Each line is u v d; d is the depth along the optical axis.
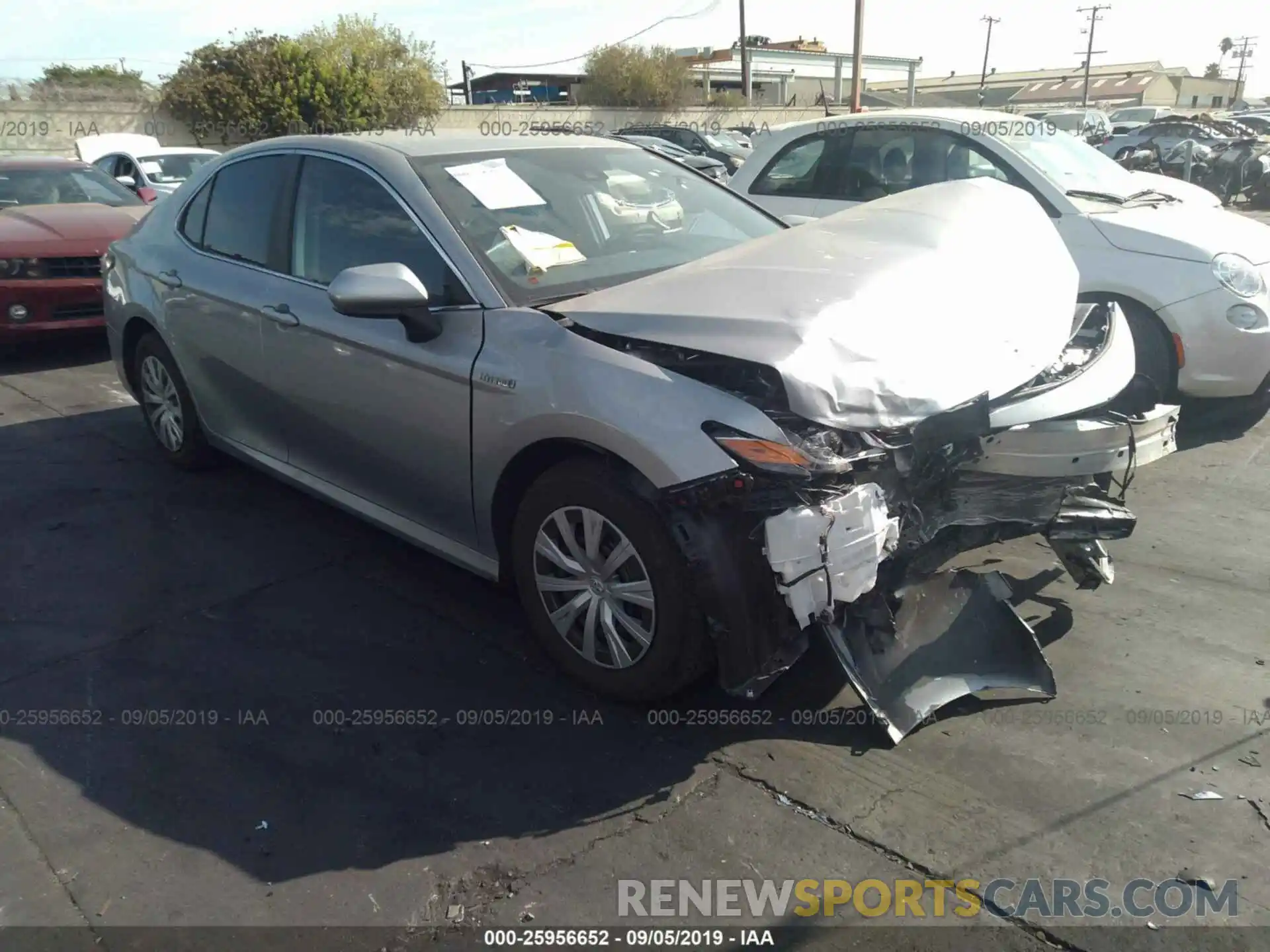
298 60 28.11
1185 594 3.85
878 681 3.00
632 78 43.94
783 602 2.82
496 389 3.15
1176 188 6.49
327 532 4.51
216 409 4.69
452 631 3.66
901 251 3.37
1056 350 3.32
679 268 3.44
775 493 2.71
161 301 4.74
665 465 2.75
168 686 3.34
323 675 3.39
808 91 65.00
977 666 3.17
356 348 3.63
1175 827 2.62
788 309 2.88
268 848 2.62
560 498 3.08
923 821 2.66
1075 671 3.34
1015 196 4.07
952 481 3.23
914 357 2.90
